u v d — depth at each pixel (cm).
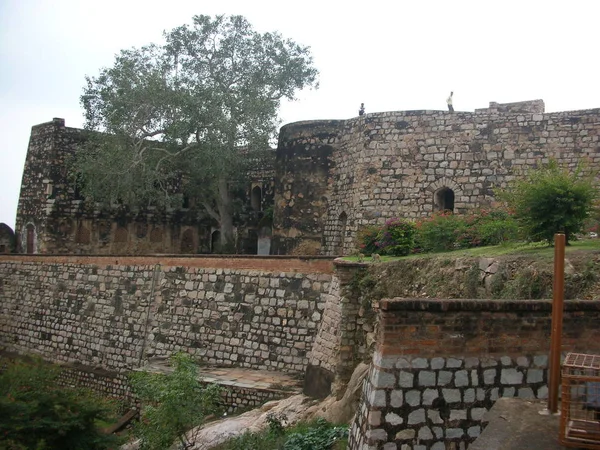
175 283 2633
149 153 3772
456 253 1855
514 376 904
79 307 3009
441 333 905
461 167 2800
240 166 3897
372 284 1827
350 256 2306
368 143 3022
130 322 2753
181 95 3519
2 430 1504
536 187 1739
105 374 2762
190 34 3738
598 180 2517
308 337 2219
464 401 895
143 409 2223
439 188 2838
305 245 3344
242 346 2370
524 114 2703
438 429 887
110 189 3719
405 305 903
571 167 2583
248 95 3641
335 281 1984
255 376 2223
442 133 2855
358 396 1448
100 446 1698
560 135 2622
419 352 900
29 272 3328
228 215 4000
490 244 2075
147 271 2745
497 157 2736
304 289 2269
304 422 1586
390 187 2938
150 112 3647
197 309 2530
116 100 3597
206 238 4478
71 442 1636
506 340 911
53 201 4291
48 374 1783
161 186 3900
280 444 1401
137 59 3741
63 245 4272
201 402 1711
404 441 882
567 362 725
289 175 3453
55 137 4341
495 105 2775
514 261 1536
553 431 701
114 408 1900
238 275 2444
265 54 3803
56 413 1627
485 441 689
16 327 3328
